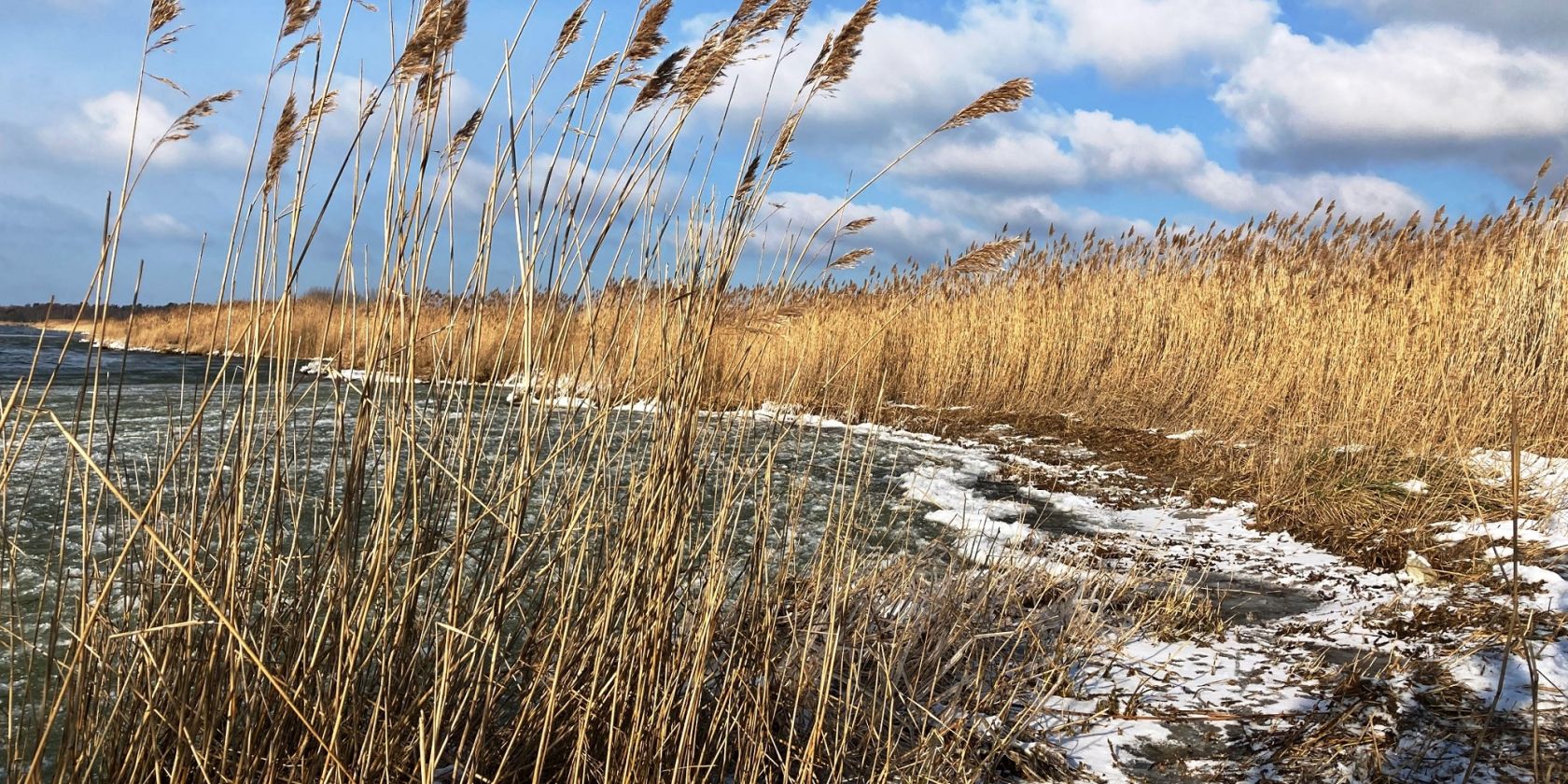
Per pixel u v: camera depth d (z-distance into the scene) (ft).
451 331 9.53
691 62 9.71
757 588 11.48
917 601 14.99
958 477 28.86
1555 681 12.60
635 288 10.52
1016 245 10.19
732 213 9.89
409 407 9.30
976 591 16.37
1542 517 20.63
